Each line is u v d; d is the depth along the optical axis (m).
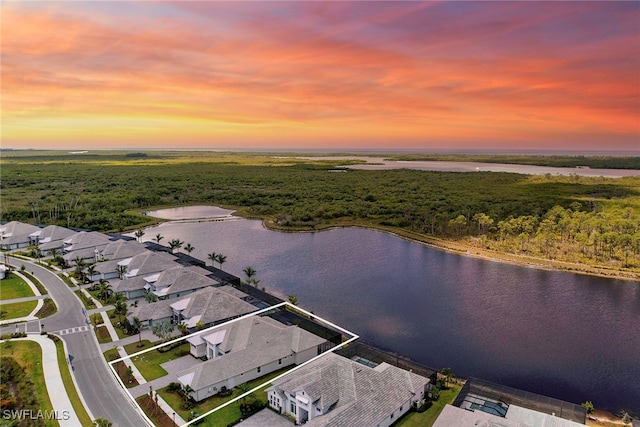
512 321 92.62
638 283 116.69
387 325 90.31
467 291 111.12
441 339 84.06
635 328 89.44
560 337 85.12
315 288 113.06
